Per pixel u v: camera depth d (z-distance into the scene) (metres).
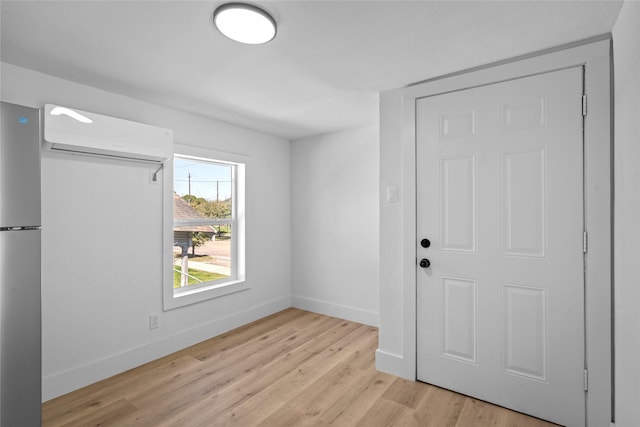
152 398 2.12
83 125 2.15
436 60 1.96
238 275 3.55
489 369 2.05
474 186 2.09
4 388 1.43
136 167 2.57
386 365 2.44
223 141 3.27
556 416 1.84
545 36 1.69
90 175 2.31
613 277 1.68
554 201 1.84
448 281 2.19
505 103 1.98
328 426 1.85
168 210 2.78
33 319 1.50
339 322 3.54
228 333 3.23
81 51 1.84
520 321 1.94
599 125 1.70
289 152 4.06
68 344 2.20
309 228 3.94
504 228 1.99
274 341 3.03
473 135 2.09
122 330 2.48
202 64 2.00
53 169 2.14
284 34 1.67
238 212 3.55
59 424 1.86
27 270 1.48
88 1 1.39
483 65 2.04
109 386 2.26
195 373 2.44
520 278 1.94
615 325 1.64
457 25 1.59
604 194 1.69
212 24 1.58
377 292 3.42
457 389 2.16
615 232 1.63
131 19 1.53
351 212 3.59
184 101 2.65
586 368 1.75
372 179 3.44
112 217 2.43
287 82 2.29
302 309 3.99
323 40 1.73
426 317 2.28
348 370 2.48
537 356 1.90
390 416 1.93
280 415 1.95
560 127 1.82
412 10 1.47
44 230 2.10
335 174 3.71
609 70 1.68
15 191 1.45
